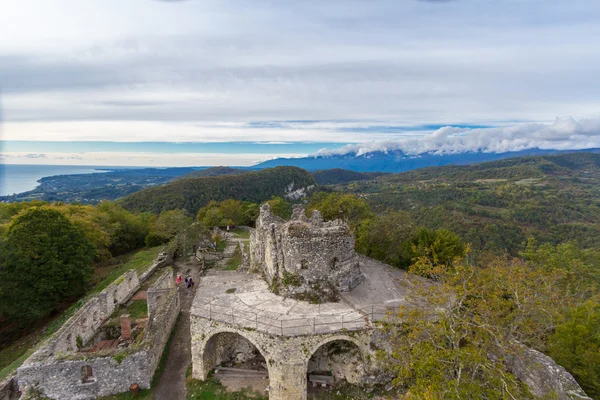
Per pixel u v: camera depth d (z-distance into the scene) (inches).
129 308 1270.9
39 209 1510.8
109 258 2149.4
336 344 888.3
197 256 1930.4
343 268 988.6
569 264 1518.2
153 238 2536.9
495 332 748.0
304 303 921.5
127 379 840.3
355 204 2142.0
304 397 799.7
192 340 874.8
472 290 759.1
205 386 862.5
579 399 616.4
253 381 880.9
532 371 753.0
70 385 813.2
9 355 1130.7
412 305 872.9
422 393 572.7
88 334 1056.8
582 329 770.2
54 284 1322.6
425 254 1360.7
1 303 1186.6
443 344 698.8
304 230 977.5
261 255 1189.1
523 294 820.6
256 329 797.9
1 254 1221.7
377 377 842.8
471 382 617.0
